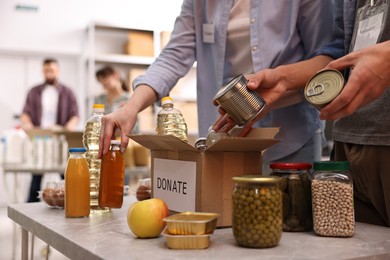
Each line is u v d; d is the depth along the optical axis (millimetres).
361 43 1259
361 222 1342
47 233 1224
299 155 1691
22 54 7328
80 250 1006
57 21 7363
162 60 1774
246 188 980
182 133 1496
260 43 1612
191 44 1812
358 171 1300
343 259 879
